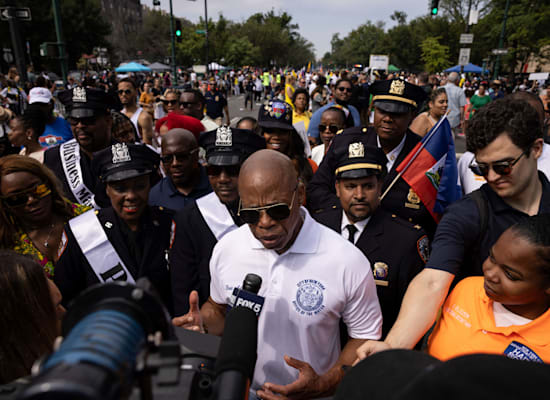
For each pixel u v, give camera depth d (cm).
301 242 149
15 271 110
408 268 195
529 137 139
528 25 3450
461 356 36
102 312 51
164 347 51
